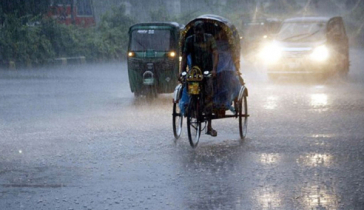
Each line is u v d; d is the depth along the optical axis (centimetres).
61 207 834
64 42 4600
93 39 4794
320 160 1120
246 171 1036
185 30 1359
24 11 4597
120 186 941
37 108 1941
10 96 2305
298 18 3059
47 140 1352
